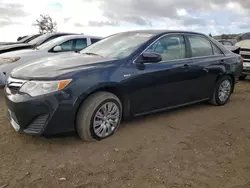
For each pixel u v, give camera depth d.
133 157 3.35
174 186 2.79
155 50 4.42
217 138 4.05
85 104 3.56
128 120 4.64
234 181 2.94
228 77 5.87
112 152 3.46
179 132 4.21
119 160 3.27
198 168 3.16
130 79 3.98
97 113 3.66
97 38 8.93
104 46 4.82
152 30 4.90
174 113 5.17
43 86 3.36
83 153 3.40
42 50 7.40
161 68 4.39
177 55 4.79
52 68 3.63
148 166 3.16
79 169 3.04
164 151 3.54
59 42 7.97
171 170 3.09
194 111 5.38
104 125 3.79
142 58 4.16
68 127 3.50
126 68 3.97
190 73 4.89
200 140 3.95
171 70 4.53
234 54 6.08
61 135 3.71
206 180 2.93
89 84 3.54
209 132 4.28
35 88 3.38
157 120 4.72
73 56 4.37
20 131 3.55
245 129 4.48
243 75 9.53
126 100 4.04
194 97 5.20
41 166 3.08
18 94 3.48
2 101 5.77
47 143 3.64
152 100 4.40
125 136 3.96
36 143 3.64
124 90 3.95
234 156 3.51
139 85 4.12
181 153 3.51
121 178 2.90
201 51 5.29
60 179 2.84
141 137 3.96
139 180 2.88
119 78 3.84
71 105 3.42
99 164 3.16
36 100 3.33
